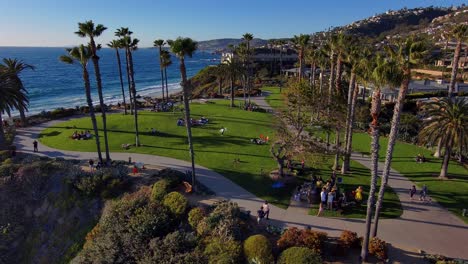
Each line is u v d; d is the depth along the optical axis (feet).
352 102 116.88
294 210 94.22
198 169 125.08
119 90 456.45
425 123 121.19
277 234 81.25
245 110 237.04
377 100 67.82
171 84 558.15
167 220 88.33
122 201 96.73
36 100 366.63
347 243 75.10
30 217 111.45
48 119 212.02
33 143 154.92
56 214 107.55
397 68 63.82
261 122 200.85
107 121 202.18
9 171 121.39
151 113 227.61
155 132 176.14
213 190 106.83
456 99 114.93
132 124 194.59
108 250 80.94
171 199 93.61
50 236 103.96
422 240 79.82
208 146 154.30
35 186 115.34
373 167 70.13
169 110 238.68
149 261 74.79
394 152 147.13
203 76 438.40
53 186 114.83
